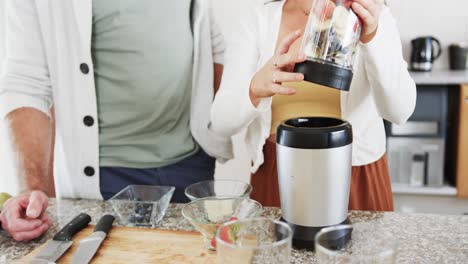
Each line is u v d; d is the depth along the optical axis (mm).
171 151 1300
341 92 1179
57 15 1206
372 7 789
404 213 964
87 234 899
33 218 927
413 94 1094
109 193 1280
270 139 1265
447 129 2572
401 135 2473
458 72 2564
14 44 1239
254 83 1026
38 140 1216
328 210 784
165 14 1243
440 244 817
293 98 1228
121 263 783
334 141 751
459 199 2578
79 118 1257
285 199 808
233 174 2312
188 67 1307
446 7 2711
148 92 1256
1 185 1935
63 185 1319
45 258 792
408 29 2775
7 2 1252
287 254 618
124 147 1286
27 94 1237
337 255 594
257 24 1198
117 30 1221
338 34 771
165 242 849
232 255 615
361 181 1256
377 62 993
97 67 1263
